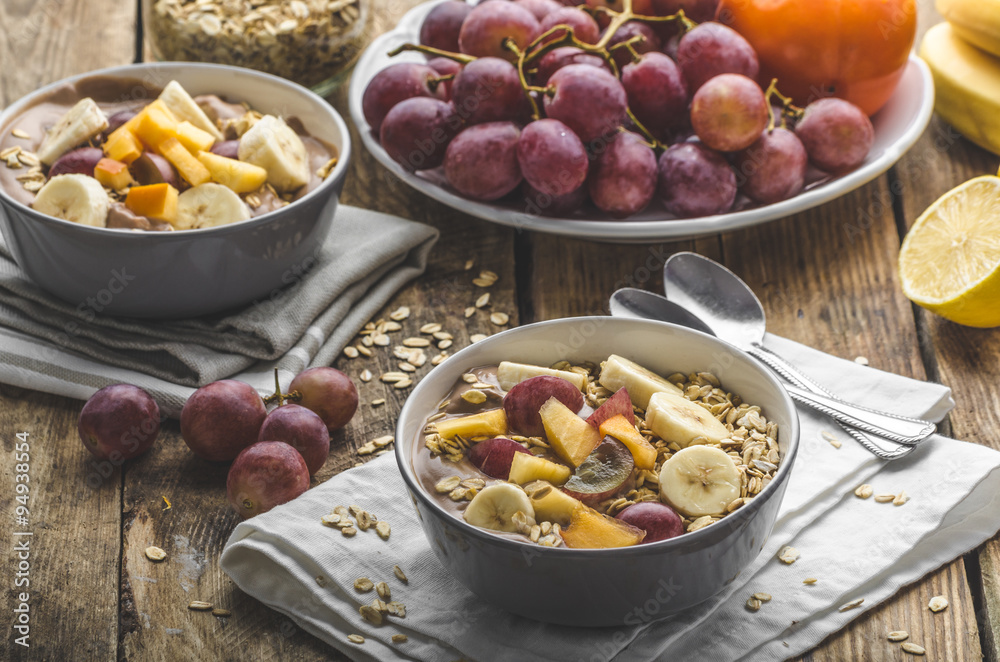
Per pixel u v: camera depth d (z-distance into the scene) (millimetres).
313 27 1031
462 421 807
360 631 795
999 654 798
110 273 891
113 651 798
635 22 991
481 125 947
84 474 861
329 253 956
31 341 910
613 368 828
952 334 923
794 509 821
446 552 774
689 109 970
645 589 760
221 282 903
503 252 985
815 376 887
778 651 788
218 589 817
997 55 1019
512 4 980
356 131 1065
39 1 1146
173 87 952
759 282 958
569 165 919
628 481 790
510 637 785
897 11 973
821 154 961
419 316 947
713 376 836
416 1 1172
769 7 981
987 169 1021
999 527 827
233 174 919
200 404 851
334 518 823
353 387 877
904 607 806
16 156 929
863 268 961
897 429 847
